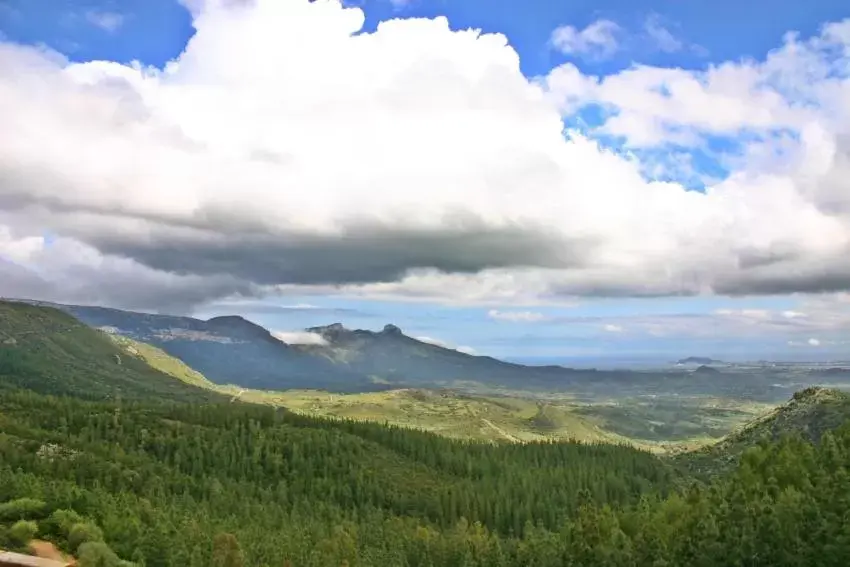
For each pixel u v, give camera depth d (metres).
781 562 116.62
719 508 140.75
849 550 110.62
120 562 119.81
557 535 179.88
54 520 137.00
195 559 141.62
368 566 179.00
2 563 107.00
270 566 159.38
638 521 158.12
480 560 176.00
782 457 172.25
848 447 170.62
